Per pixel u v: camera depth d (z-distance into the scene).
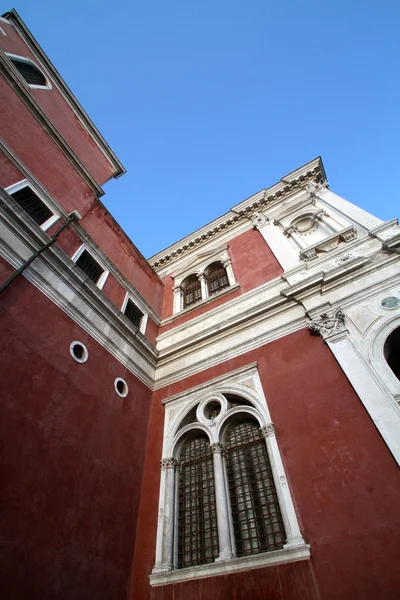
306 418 7.43
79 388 8.17
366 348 7.67
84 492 7.04
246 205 16.83
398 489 5.65
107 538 7.06
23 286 7.73
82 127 14.13
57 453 6.85
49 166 10.61
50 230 9.38
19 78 10.46
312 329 8.85
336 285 9.38
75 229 10.47
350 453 6.45
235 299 12.05
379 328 7.87
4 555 5.21
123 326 10.81
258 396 8.55
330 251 10.58
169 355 11.84
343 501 5.99
